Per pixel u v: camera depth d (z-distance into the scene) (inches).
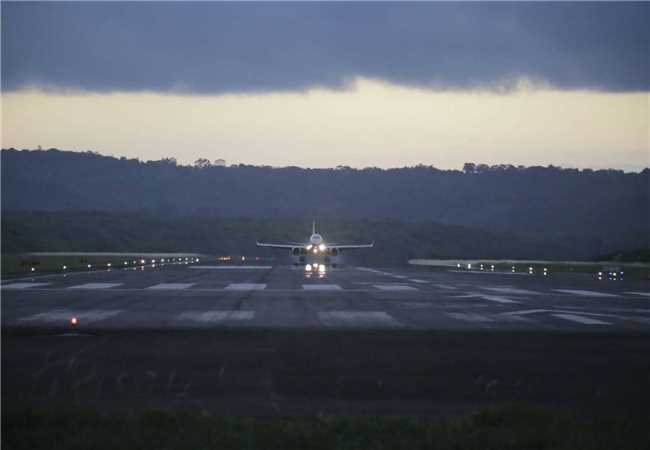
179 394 1283.2
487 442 976.9
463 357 1673.2
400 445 971.3
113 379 1400.1
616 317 2591.0
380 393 1306.6
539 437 987.3
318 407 1203.9
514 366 1565.0
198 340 1919.3
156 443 962.1
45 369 1492.4
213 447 954.1
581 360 1642.5
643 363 1608.0
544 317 2566.4
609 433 1020.5
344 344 1863.9
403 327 2231.8
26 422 1045.2
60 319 2380.7
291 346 1823.3
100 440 969.5
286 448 960.9
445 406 1219.2
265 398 1262.3
